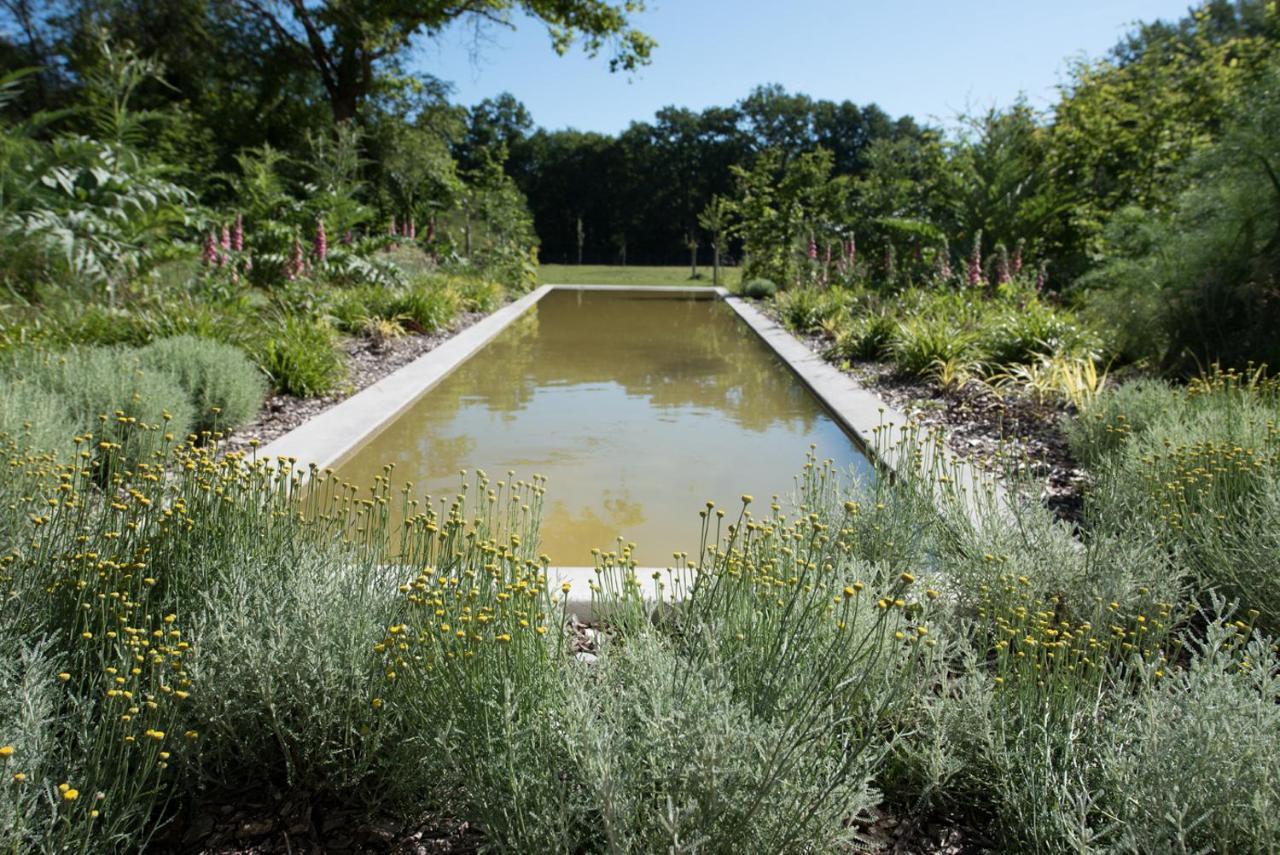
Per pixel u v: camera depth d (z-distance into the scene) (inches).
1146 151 509.7
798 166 825.5
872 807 80.4
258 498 108.3
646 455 227.5
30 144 367.2
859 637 88.1
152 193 373.1
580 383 339.6
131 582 89.9
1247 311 268.7
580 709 71.4
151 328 257.6
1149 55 562.9
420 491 191.0
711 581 100.0
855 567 105.7
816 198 781.9
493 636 79.4
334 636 84.0
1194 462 140.2
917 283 529.7
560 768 71.8
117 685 75.0
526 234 1043.3
